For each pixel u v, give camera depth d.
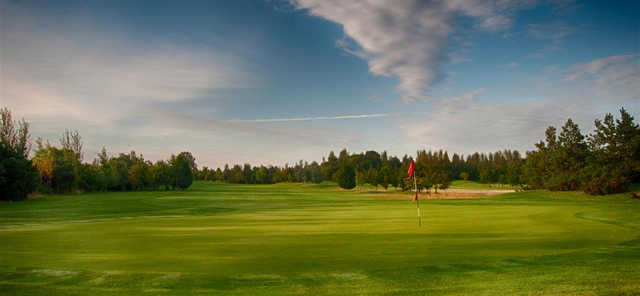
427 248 11.62
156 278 8.24
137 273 8.67
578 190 56.91
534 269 8.66
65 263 9.83
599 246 11.81
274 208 35.41
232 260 10.07
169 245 12.59
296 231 16.06
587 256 10.13
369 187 141.25
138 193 81.50
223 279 8.12
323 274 8.48
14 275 8.55
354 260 9.94
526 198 53.03
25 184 50.31
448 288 7.22
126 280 8.09
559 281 7.49
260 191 97.88
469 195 70.94
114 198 55.84
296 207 36.62
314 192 93.19
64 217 27.31
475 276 8.14
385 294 6.91
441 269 8.84
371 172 116.88
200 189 118.31
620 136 52.94
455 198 58.09
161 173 111.38
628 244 12.12
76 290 7.39
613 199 46.69
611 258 9.84
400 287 7.35
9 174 48.75
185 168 118.06
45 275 8.55
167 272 8.77
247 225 18.94
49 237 14.80
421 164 78.44
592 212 23.28
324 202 47.16
